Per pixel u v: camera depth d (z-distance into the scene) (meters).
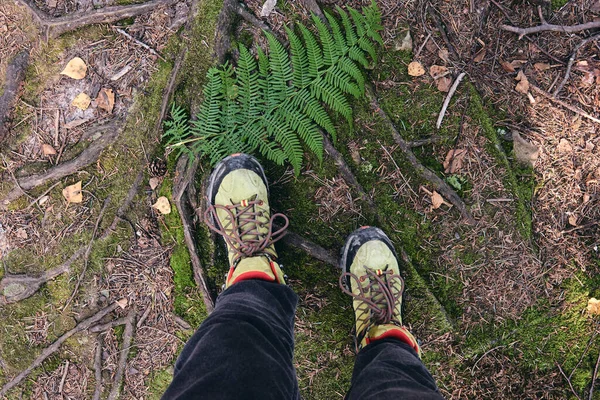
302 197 2.60
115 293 2.58
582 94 2.63
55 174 2.53
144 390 2.61
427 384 1.87
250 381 1.54
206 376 1.53
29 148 2.55
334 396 2.63
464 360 2.65
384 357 2.00
